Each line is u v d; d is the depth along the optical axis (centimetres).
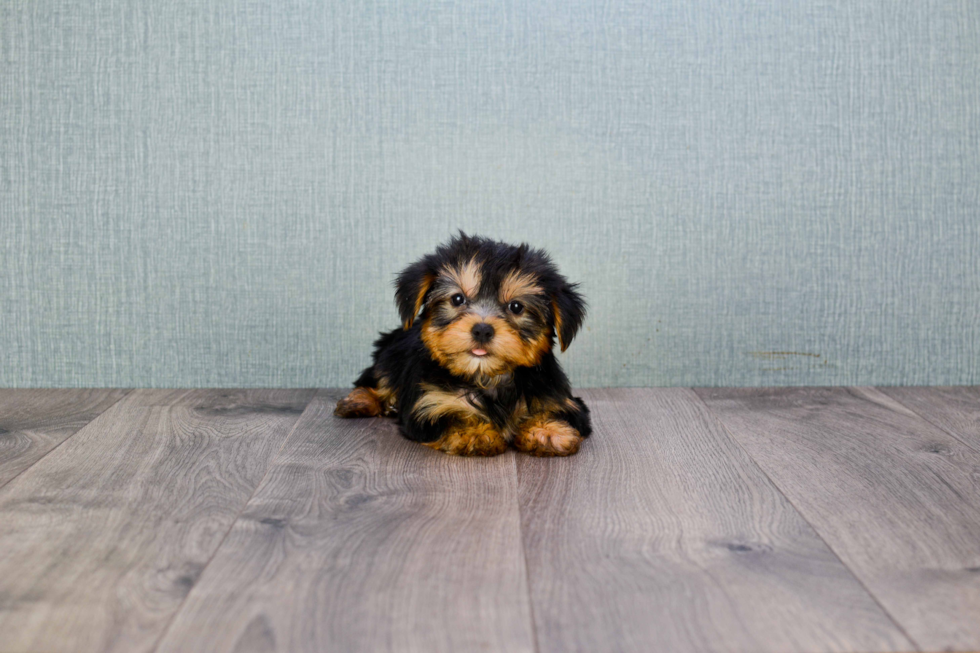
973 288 89
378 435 69
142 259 86
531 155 86
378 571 44
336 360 88
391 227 86
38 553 46
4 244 86
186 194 85
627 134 86
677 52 85
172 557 46
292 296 87
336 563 45
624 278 87
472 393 66
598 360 89
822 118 86
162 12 83
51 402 81
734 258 88
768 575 44
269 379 88
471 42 85
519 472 60
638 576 44
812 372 89
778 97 86
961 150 87
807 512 53
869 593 43
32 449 65
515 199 86
